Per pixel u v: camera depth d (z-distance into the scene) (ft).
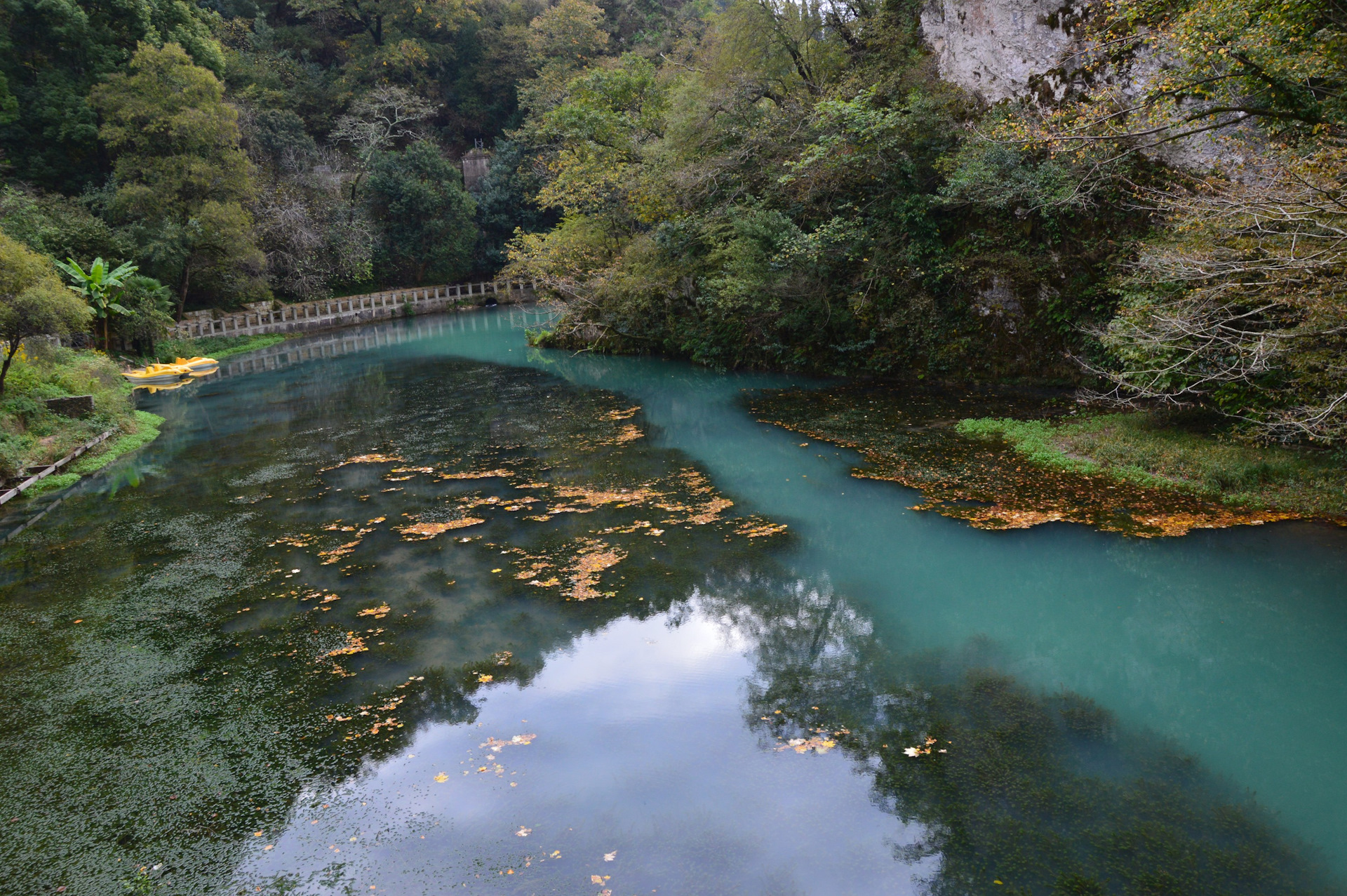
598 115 80.48
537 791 18.40
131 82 103.04
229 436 57.00
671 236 71.56
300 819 17.83
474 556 32.22
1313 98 30.86
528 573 30.40
